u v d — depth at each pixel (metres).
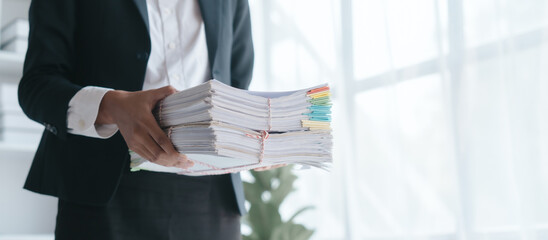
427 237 2.35
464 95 2.20
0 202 2.72
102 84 0.96
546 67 1.97
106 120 0.83
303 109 0.78
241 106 0.72
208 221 1.01
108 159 0.92
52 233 2.84
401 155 2.46
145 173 0.95
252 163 0.75
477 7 2.18
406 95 2.46
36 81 0.90
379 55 2.62
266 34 3.30
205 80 1.07
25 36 2.58
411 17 2.46
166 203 0.96
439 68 2.29
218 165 0.80
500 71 2.09
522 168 2.02
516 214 2.04
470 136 2.18
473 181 2.16
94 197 0.91
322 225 2.91
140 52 0.96
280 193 2.47
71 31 0.97
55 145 0.96
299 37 3.10
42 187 0.97
